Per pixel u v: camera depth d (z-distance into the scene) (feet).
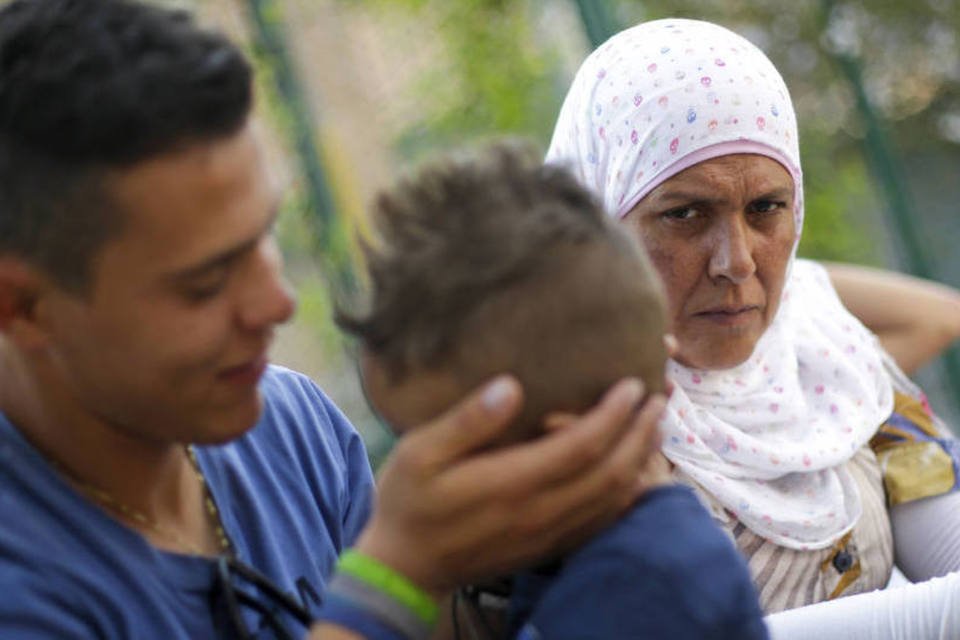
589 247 5.48
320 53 25.08
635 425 5.38
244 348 5.38
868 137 23.12
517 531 5.32
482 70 23.13
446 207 5.54
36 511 5.51
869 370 9.95
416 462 5.19
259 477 6.46
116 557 5.57
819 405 9.67
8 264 5.20
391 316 5.44
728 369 9.28
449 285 5.35
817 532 9.11
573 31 23.47
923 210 26.61
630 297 5.50
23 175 5.05
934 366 23.03
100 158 4.94
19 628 5.20
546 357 5.36
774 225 9.02
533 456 5.17
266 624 5.93
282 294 5.42
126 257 5.07
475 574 5.42
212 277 5.19
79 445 5.68
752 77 9.05
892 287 10.87
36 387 5.61
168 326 5.19
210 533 6.19
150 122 4.93
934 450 9.82
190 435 5.52
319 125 23.70
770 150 8.93
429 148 24.36
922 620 8.03
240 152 5.17
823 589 9.17
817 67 24.49
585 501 5.33
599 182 9.51
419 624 5.36
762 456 9.12
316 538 6.53
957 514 9.59
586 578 5.41
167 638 5.60
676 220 8.93
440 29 23.48
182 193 5.02
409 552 5.33
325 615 5.39
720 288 8.89
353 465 7.12
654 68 9.16
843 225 24.44
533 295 5.36
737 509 8.98
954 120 26.76
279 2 22.66
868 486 9.60
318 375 23.62
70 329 5.25
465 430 5.14
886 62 26.32
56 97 4.95
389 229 5.60
